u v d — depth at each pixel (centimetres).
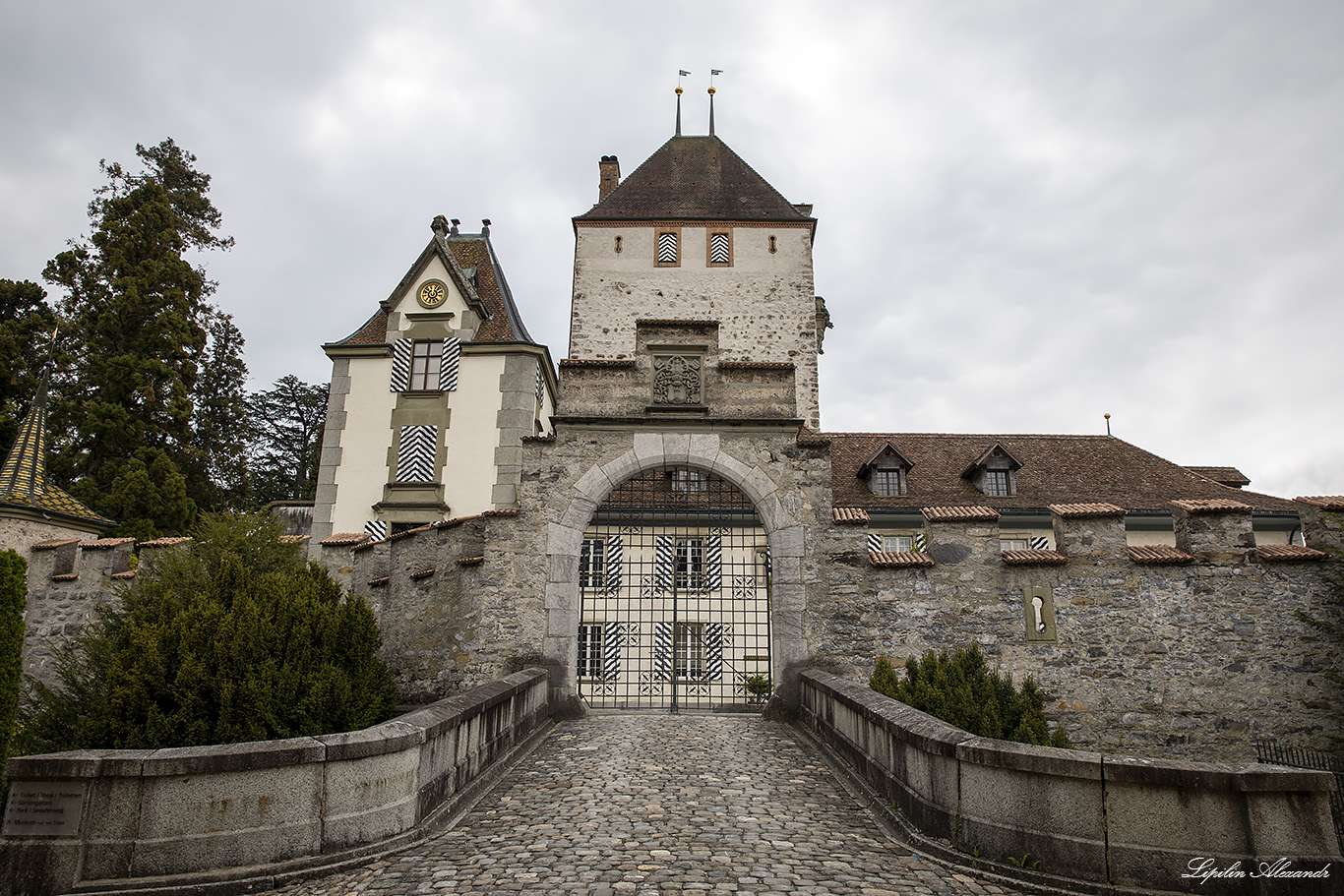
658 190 2633
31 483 1680
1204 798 477
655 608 1744
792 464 1185
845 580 1132
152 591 1053
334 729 830
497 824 655
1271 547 1073
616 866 545
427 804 651
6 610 766
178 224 2938
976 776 557
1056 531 1131
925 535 1176
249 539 1220
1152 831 484
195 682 777
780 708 1105
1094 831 498
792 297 2422
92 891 505
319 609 900
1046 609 1089
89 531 1748
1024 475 2212
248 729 766
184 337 2564
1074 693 1059
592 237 2480
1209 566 1076
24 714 959
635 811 687
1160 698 1048
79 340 2500
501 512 1185
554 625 1155
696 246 2466
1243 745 1025
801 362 2383
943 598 1110
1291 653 1042
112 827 517
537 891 499
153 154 3095
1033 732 868
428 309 2202
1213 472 2422
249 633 818
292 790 552
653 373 1232
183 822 522
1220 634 1056
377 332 2253
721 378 1228
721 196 2608
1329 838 459
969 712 873
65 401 2381
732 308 2419
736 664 1728
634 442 1204
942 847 566
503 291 2342
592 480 1196
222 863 524
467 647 1187
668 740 996
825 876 527
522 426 2100
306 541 1355
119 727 756
